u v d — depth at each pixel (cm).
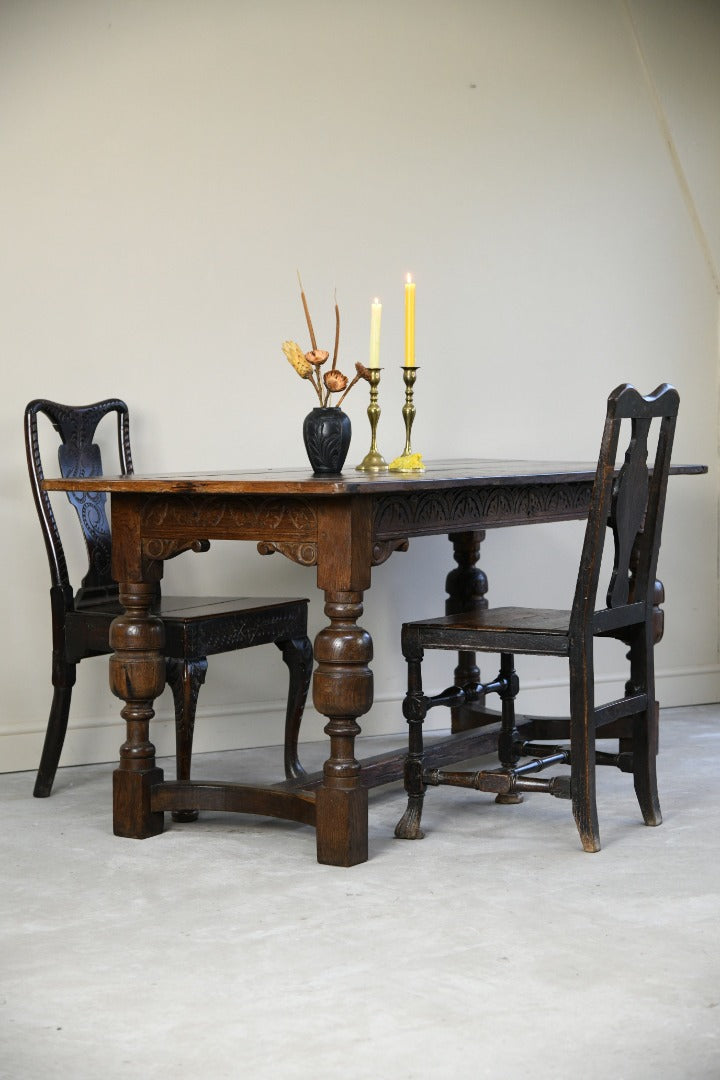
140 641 309
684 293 480
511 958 228
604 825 318
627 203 470
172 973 223
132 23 401
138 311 405
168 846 304
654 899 260
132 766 312
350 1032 198
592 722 294
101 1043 196
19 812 339
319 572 284
